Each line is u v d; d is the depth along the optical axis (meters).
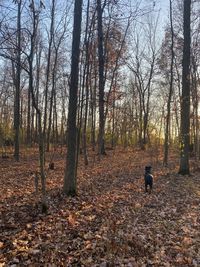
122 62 30.55
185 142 21.23
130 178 19.19
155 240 8.73
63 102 40.03
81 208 11.39
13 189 14.31
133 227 9.73
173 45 25.81
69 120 13.32
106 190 15.12
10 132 39.84
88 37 15.30
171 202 13.45
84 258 7.31
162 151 40.34
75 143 13.34
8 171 20.03
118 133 49.44
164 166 25.58
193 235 9.35
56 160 26.80
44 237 8.44
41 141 10.64
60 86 39.09
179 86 30.00
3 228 8.95
